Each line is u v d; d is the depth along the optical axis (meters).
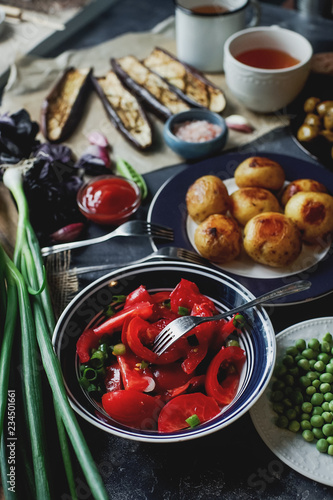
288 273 1.13
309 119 1.43
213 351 0.98
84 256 1.21
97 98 1.62
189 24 1.57
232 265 1.16
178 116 1.45
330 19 1.87
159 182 1.38
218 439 0.91
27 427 0.90
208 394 0.91
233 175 1.34
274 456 0.89
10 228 1.25
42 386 0.98
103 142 1.46
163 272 1.03
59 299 1.11
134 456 0.90
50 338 0.98
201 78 1.61
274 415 0.92
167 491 0.87
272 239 1.10
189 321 0.92
